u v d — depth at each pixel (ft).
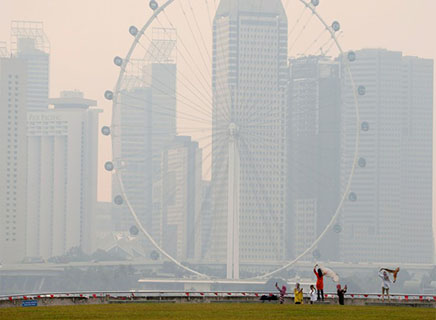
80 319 379.14
